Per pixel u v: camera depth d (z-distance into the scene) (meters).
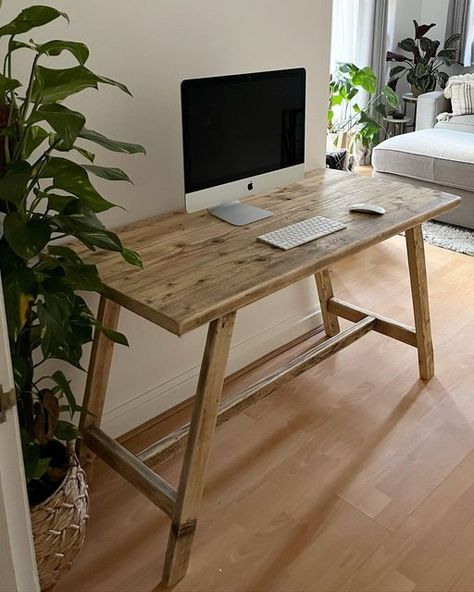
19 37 1.68
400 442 2.21
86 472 1.99
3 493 1.24
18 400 1.57
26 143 1.46
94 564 1.76
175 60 2.06
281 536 1.84
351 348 2.76
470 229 3.93
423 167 3.93
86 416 1.92
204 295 1.59
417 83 5.16
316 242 1.89
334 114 4.74
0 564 1.29
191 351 2.41
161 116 2.07
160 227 2.04
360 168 5.05
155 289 1.63
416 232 2.29
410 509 1.93
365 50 4.79
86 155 1.58
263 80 2.05
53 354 1.50
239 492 2.00
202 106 1.90
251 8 2.23
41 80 1.39
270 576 1.72
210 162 1.97
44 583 1.57
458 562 1.76
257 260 1.78
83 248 1.88
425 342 2.46
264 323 2.68
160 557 1.78
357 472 2.08
